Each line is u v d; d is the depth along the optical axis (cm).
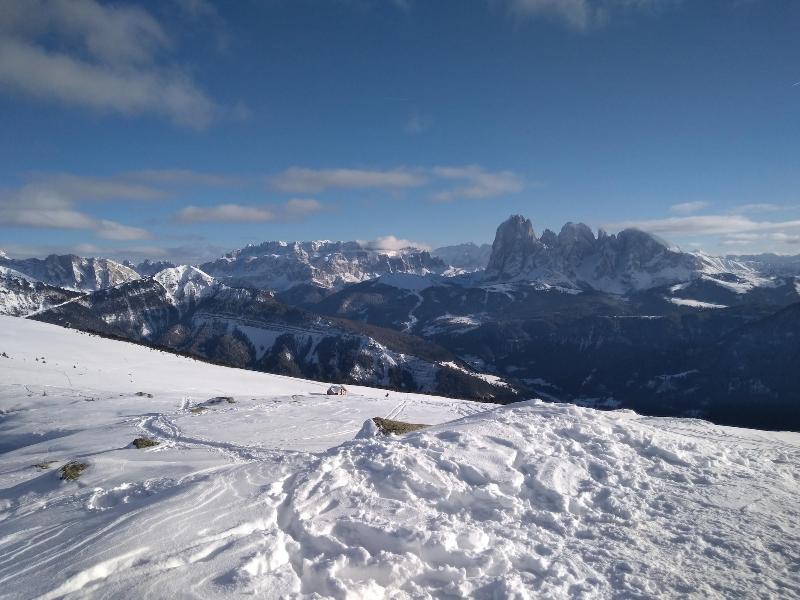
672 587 669
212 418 2472
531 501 912
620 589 664
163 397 3569
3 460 1827
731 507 915
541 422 1270
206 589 599
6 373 4500
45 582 619
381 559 681
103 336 8294
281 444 1827
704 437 1418
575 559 730
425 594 640
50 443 2083
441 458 1013
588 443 1167
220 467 1329
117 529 743
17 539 803
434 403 3569
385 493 903
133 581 616
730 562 732
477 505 883
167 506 815
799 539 803
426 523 795
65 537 764
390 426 1517
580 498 922
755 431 1549
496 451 1063
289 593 604
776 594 659
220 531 732
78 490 1182
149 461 1429
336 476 932
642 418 1658
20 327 7450
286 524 790
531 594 638
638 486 994
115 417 2784
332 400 3291
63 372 4859
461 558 702
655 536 805
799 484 1042
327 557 692
